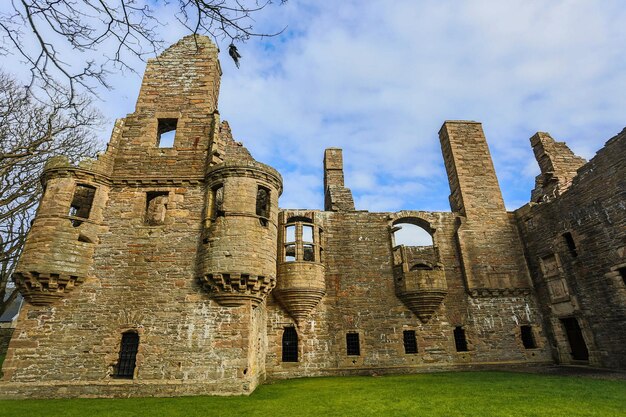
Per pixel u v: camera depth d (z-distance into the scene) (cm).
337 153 2347
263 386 1352
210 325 1238
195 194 1448
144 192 1455
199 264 1309
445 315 1850
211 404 999
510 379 1340
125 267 1325
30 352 1184
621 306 1488
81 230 1335
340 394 1130
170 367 1185
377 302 1841
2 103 1537
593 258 1623
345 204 2114
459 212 2131
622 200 1493
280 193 1603
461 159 2228
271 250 1355
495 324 1864
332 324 1773
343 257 1912
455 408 890
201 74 1716
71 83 551
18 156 1113
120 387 1148
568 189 1769
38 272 1219
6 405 1011
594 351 1598
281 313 1744
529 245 2000
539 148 2203
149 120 1600
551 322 1841
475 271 1942
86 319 1243
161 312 1259
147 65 1719
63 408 966
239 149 1945
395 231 2002
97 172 1427
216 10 496
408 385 1275
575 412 820
